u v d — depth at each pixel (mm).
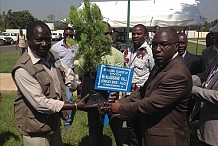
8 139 5496
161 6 12281
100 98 3141
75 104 3008
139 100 2865
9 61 18906
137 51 4531
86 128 6020
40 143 3072
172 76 2646
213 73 3328
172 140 2734
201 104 3562
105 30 3188
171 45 2713
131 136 4215
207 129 3379
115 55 4113
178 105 2732
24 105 3000
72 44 3207
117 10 12727
